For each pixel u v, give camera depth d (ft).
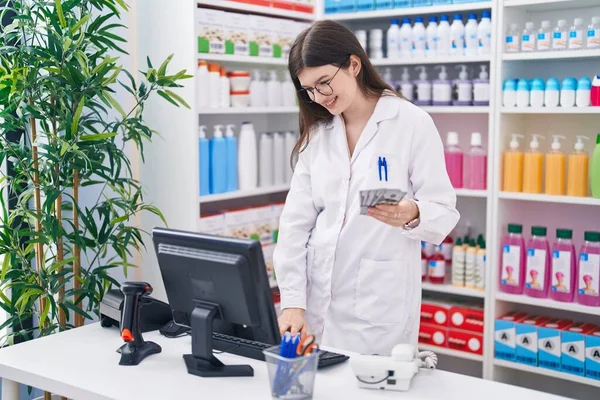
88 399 5.31
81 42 8.55
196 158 9.82
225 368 5.61
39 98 8.38
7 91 8.36
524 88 9.90
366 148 6.82
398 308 6.86
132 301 6.02
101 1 8.78
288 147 11.59
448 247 11.25
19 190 8.97
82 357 6.07
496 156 10.15
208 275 5.53
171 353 6.15
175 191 10.09
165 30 9.89
